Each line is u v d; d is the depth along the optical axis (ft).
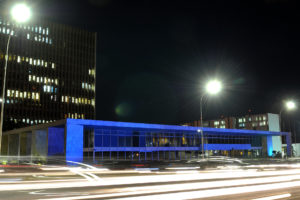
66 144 137.90
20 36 358.02
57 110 371.76
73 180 53.57
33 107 354.13
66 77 387.14
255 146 247.50
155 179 55.72
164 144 185.37
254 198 33.81
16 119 338.75
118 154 164.14
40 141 172.35
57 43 387.55
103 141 159.43
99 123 148.46
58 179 55.67
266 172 75.66
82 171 77.20
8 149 209.36
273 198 33.96
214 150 214.69
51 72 375.66
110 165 109.09
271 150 252.21
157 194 36.27
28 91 353.92
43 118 359.46
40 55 370.53
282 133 258.37
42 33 376.89
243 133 223.51
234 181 52.34
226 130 207.21
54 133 156.97
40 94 362.33
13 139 208.44
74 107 386.52
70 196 34.83
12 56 349.00
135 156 170.19
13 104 340.18
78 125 143.02
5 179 55.67
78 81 396.57
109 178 57.52
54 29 388.16
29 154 195.31
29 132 193.57
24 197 34.35
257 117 446.60
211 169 88.89
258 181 52.75
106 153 159.43
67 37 397.60
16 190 40.50
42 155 171.12
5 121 283.79
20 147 196.03
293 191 40.14
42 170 80.89
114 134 164.86
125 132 169.37
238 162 132.26
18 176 62.39
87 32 417.49
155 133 182.50
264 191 39.93
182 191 39.19
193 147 200.34
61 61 386.73
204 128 193.77
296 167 100.42
